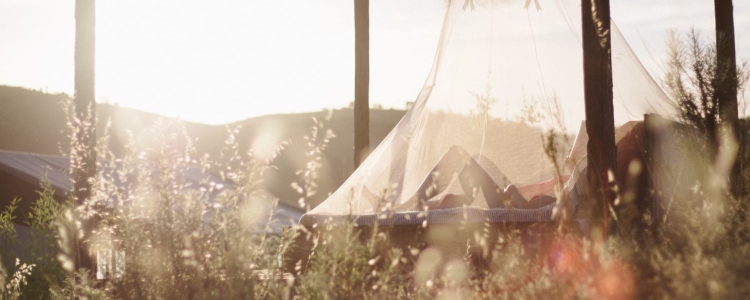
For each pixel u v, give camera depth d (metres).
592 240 3.37
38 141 33.78
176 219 2.62
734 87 5.20
